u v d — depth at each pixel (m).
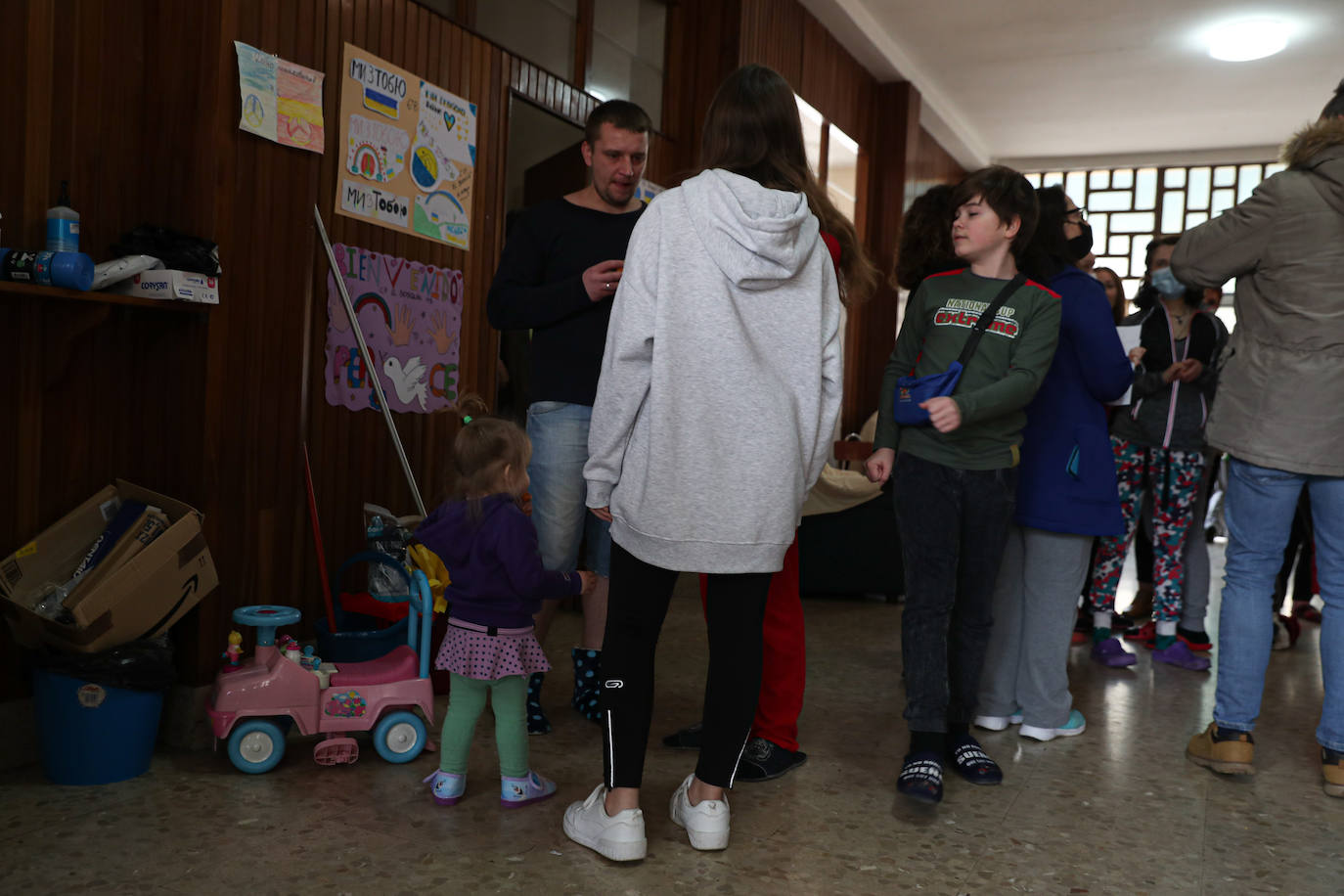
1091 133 8.73
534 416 2.45
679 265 1.71
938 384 2.13
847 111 6.63
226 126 2.32
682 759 2.34
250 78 2.36
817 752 2.46
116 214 2.32
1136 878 1.82
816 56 6.02
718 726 1.82
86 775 2.07
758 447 1.70
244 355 2.43
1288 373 2.29
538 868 1.76
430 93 3.17
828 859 1.84
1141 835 2.02
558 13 3.96
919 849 1.91
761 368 1.72
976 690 2.34
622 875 1.74
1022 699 2.64
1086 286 2.46
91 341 2.30
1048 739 2.62
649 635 1.80
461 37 3.32
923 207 2.66
